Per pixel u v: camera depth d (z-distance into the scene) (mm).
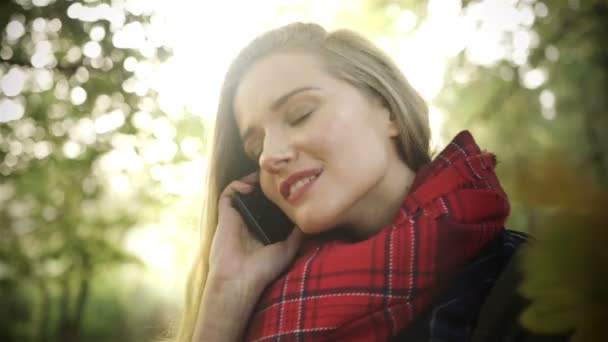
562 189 373
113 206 6840
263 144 1443
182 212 5961
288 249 1555
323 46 1431
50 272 7500
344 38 1463
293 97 1363
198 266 1732
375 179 1357
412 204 1329
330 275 1311
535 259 384
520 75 4375
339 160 1327
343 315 1253
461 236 1234
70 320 8695
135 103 5164
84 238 6918
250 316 1494
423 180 1378
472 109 4496
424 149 1497
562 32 3793
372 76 1422
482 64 4652
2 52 5277
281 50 1438
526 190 377
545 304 391
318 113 1349
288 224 1644
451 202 1296
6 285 7344
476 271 1249
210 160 1729
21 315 9180
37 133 5680
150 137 5176
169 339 2016
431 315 1208
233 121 1641
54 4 4988
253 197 1661
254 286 1500
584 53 2988
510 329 998
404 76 1506
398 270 1247
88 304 13062
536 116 4102
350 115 1356
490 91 4480
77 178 6102
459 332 1189
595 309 377
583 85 2500
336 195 1324
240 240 1609
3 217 6770
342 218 1407
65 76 5293
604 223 367
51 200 6438
